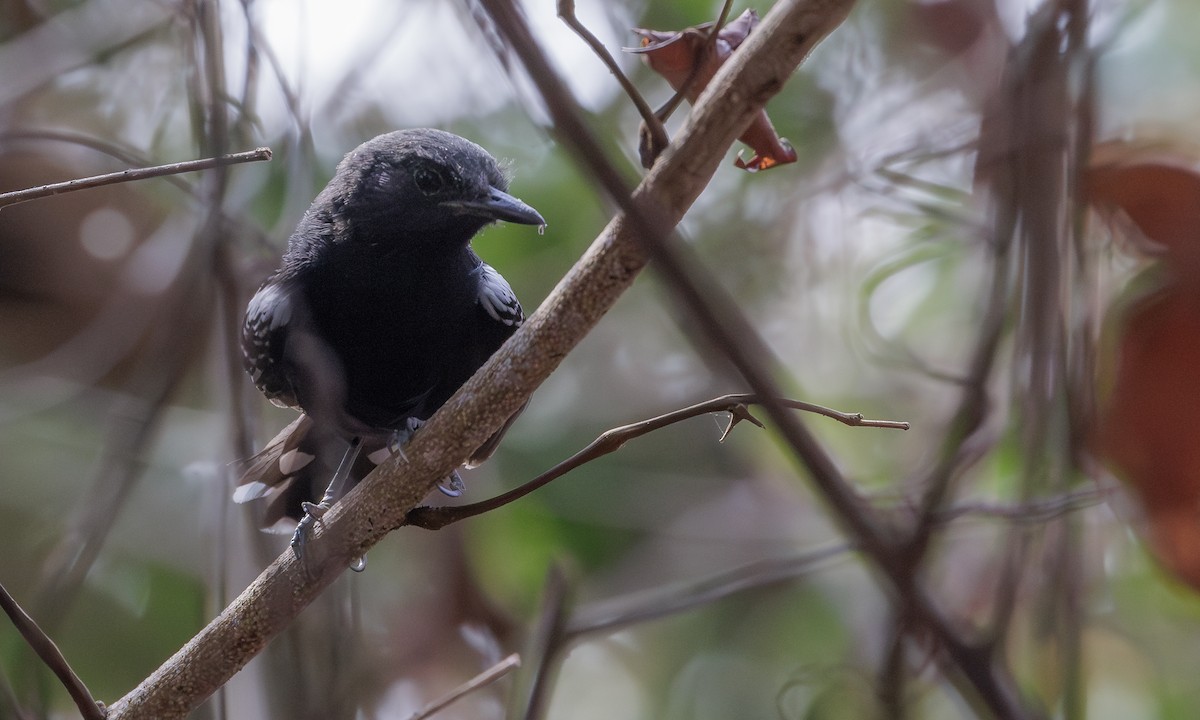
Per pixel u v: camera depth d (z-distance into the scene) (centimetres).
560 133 573
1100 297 899
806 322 1335
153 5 1246
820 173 1307
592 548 1389
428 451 702
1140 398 884
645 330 1484
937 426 934
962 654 665
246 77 934
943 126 1127
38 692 886
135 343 1347
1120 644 1254
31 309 1455
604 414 1450
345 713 845
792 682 1057
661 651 1499
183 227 1275
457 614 1345
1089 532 1008
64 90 1324
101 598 1328
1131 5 1113
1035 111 841
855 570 1350
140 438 993
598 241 641
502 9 517
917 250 1172
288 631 854
